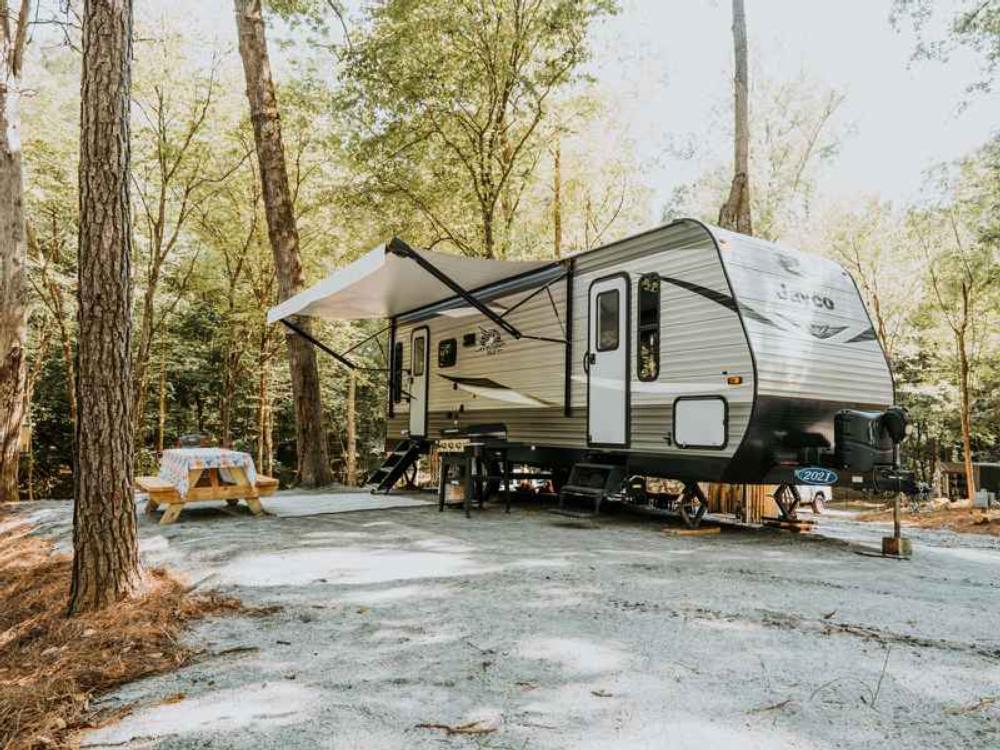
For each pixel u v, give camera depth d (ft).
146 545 16.99
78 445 11.60
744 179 28.86
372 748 6.40
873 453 16.97
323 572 13.75
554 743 6.43
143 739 6.71
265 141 34.35
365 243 52.80
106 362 11.55
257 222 57.16
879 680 7.94
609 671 8.23
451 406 31.83
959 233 40.06
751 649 8.99
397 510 24.47
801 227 54.75
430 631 9.83
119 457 11.69
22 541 20.33
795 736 6.56
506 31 37.91
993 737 6.56
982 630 9.90
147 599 11.54
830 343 19.97
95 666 8.71
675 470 19.71
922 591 12.39
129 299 11.84
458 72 38.52
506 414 27.55
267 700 7.53
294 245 34.55
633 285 21.56
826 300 20.53
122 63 11.64
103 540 11.52
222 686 7.96
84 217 11.51
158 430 70.13
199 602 11.44
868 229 47.60
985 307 42.73
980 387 50.31
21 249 32.04
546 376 25.20
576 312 23.94
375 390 85.30
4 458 31.42
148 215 52.70
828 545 17.93
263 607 11.17
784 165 61.93
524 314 26.55
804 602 11.39
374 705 7.34
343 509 24.26
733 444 17.97
